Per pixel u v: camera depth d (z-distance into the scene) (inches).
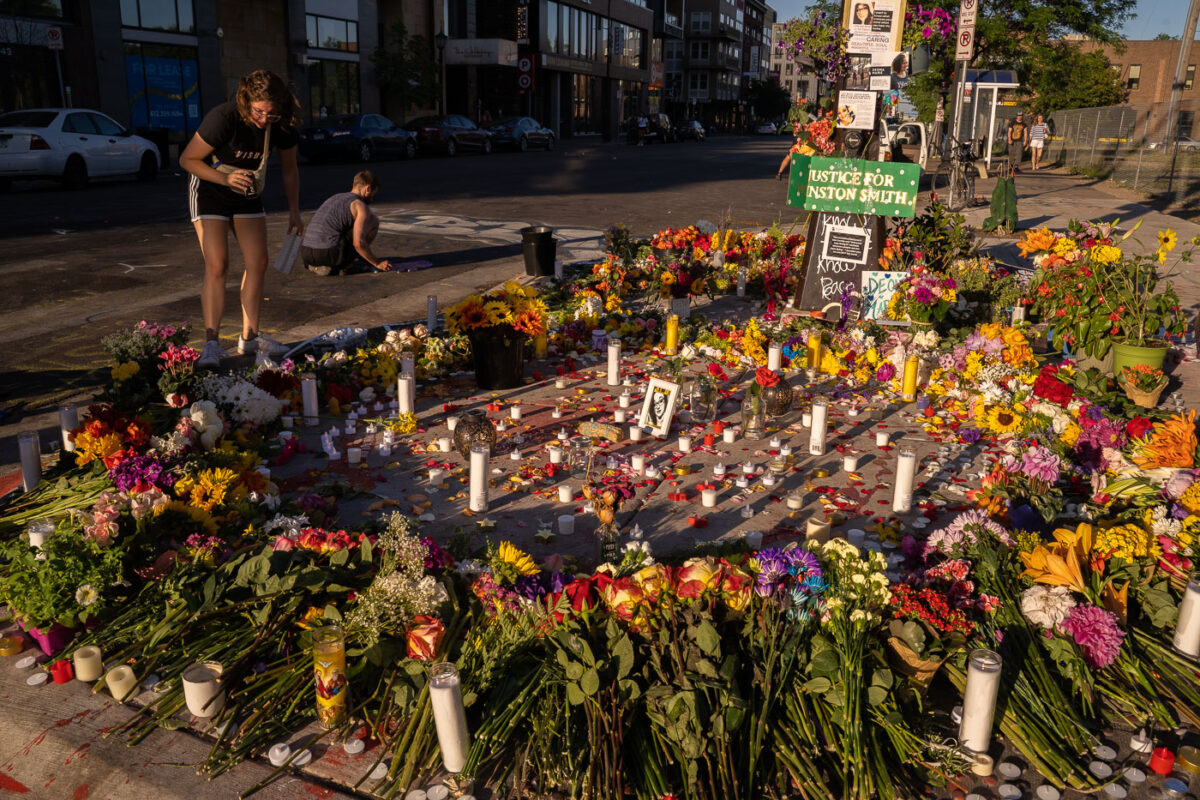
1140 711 115.4
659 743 102.9
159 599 123.7
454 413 225.6
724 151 1621.6
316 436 208.7
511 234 515.8
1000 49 1263.5
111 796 98.8
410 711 107.4
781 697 109.6
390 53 1433.3
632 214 616.4
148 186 738.8
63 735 106.6
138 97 1036.5
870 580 119.3
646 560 129.0
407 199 664.4
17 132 661.3
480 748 100.3
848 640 111.5
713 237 407.5
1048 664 121.8
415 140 1141.1
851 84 315.0
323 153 1019.3
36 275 371.9
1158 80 2613.2
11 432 203.5
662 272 365.7
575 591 121.0
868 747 103.9
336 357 244.1
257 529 147.0
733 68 4030.5
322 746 105.2
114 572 124.0
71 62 960.9
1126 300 255.6
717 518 167.2
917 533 161.9
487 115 1526.8
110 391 209.2
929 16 352.8
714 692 106.3
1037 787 102.2
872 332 292.8
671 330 286.8
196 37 1092.5
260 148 252.5
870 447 207.3
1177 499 155.0
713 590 119.2
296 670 112.9
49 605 117.5
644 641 116.1
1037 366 257.4
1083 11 1224.2
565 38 2023.9
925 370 255.0
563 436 205.6
